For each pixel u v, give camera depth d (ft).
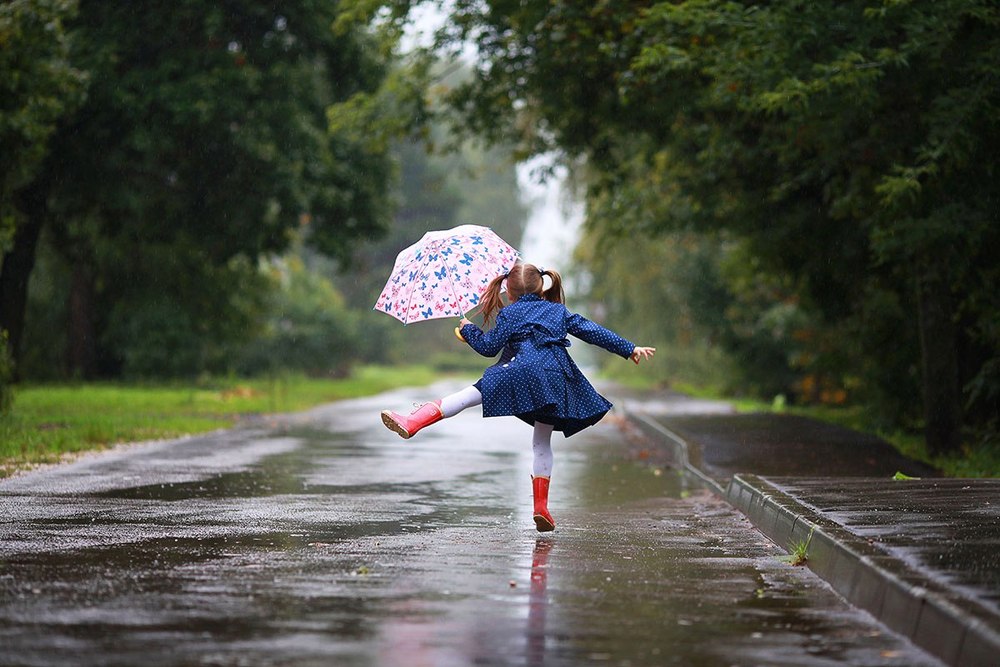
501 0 121.60
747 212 135.44
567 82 132.87
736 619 37.37
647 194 151.12
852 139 96.58
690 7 92.58
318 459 94.73
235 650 32.60
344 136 198.70
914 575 37.50
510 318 54.90
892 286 126.62
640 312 285.84
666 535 56.29
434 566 46.39
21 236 174.81
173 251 231.71
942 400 104.42
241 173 182.80
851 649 33.50
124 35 173.88
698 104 117.60
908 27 81.30
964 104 81.97
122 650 32.45
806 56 89.81
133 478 77.77
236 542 51.83
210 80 173.47
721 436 111.24
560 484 80.84
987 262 102.47
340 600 39.52
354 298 543.80
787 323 194.59
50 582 42.04
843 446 101.19
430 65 144.46
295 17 183.62
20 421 118.11
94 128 173.06
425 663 31.50
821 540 46.09
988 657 29.78
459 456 99.40
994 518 49.85
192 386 242.17
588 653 32.78
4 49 124.88
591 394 54.70
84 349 250.16
